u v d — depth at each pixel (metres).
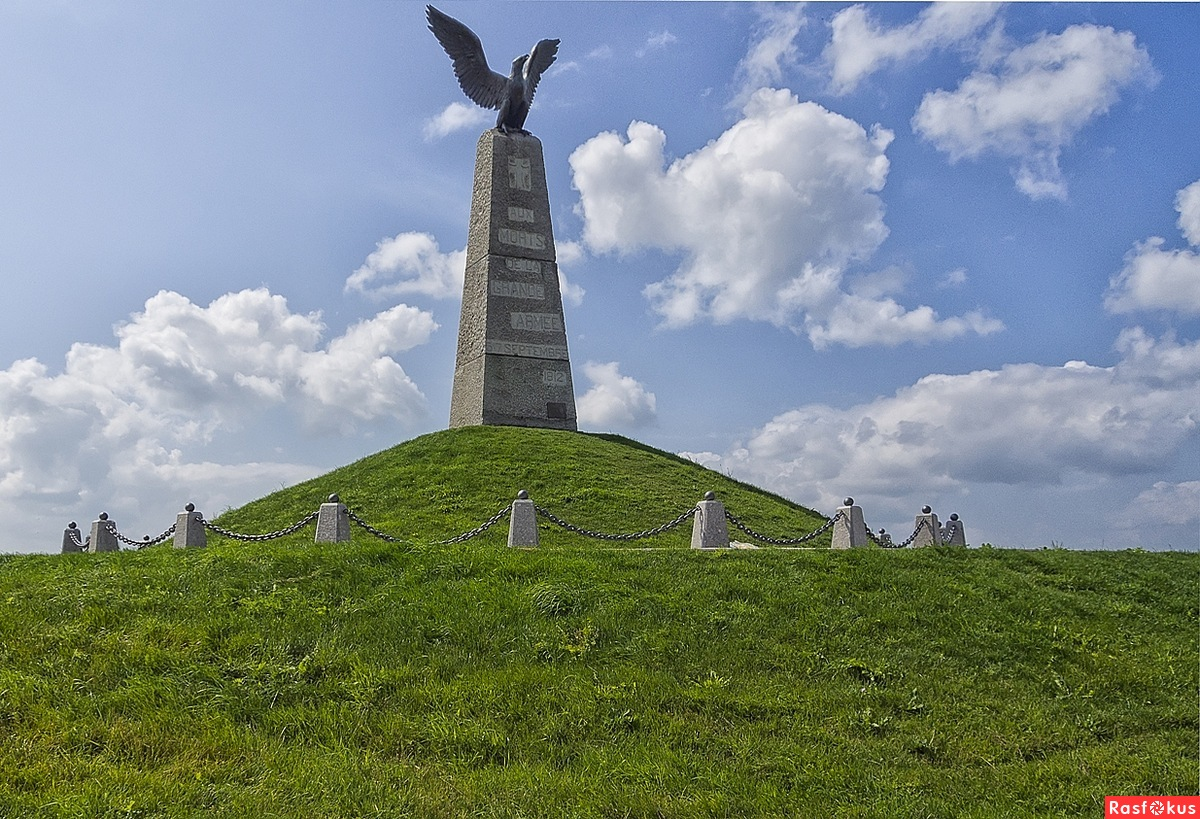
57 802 8.44
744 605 13.80
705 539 18.16
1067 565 17.69
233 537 19.59
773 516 27.84
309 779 9.18
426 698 10.80
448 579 14.15
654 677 11.59
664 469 30.34
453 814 8.84
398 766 9.56
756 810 9.18
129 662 11.22
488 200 34.78
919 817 9.24
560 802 9.10
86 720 10.05
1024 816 9.35
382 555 14.80
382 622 12.53
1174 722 11.97
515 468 28.31
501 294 34.03
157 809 8.52
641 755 10.00
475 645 12.14
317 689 10.95
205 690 10.77
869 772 10.02
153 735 9.84
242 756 9.62
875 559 16.48
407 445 31.62
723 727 10.74
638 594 13.82
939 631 13.70
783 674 12.09
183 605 12.78
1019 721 11.52
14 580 13.88
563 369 34.44
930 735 10.90
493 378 33.22
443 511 25.39
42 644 11.59
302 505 27.12
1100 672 13.12
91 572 14.27
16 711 10.12
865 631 13.45
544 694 10.98
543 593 13.34
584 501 26.12
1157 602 16.45
